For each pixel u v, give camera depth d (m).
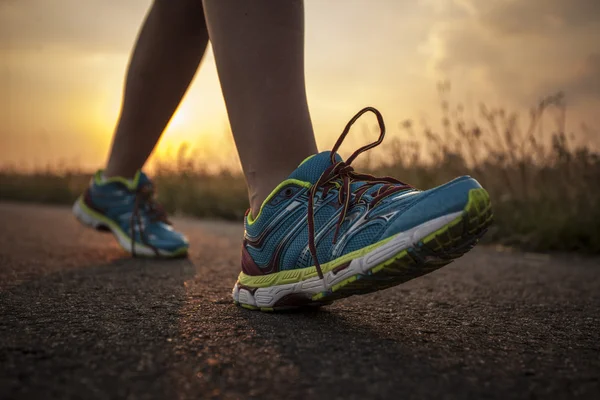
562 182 3.28
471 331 1.13
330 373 0.82
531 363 0.91
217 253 2.50
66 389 0.73
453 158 3.74
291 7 1.25
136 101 2.03
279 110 1.24
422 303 1.45
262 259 1.24
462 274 2.12
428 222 1.02
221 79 1.29
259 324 1.11
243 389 0.75
